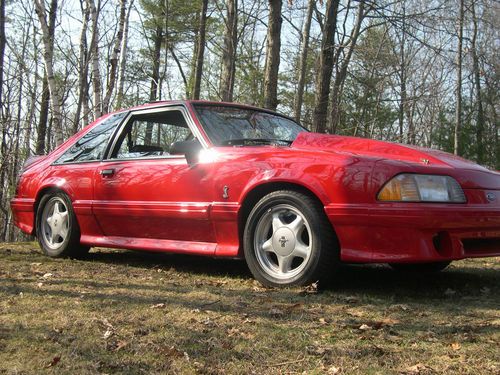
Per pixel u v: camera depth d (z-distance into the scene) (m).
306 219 3.54
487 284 4.04
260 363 2.19
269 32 9.46
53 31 15.38
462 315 3.01
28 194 5.59
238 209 3.84
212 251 4.02
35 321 2.73
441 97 24.70
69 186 5.10
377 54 14.60
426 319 2.91
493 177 3.69
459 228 3.34
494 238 3.67
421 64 20.48
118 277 4.12
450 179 3.43
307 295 3.44
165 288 3.63
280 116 5.10
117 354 2.27
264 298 3.32
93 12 11.27
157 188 4.34
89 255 5.46
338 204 3.40
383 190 3.32
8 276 4.02
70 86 16.91
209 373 2.08
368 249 3.38
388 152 3.76
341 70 14.80
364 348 2.38
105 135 5.10
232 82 15.12
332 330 2.67
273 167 3.72
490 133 30.06
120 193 4.63
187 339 2.47
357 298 3.38
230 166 3.94
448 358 2.28
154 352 2.29
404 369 2.14
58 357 2.19
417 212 3.24
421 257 3.27
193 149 4.15
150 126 4.79
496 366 2.18
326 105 11.64
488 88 29.17
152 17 22.56
